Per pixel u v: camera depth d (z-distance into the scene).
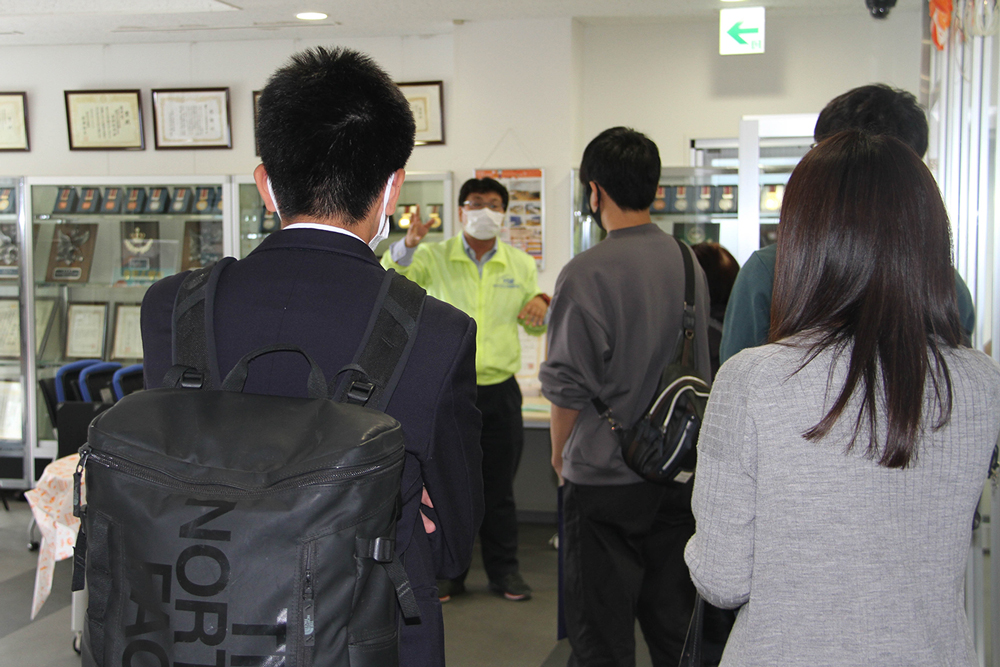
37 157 5.29
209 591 0.75
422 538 1.00
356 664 0.80
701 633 1.10
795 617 0.85
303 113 0.97
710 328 2.17
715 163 4.79
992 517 1.86
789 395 0.86
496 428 3.46
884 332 0.86
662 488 1.78
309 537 0.76
